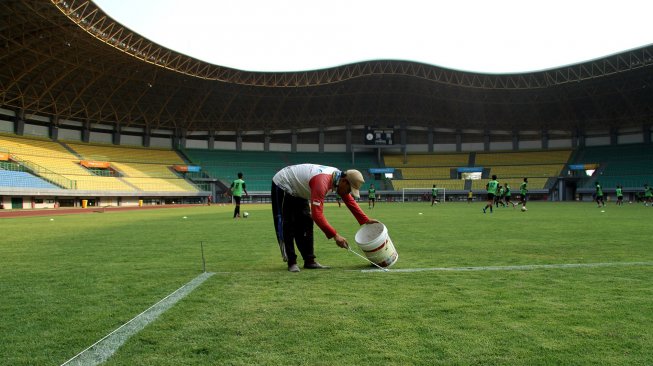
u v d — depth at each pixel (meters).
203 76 58.88
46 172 48.25
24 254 7.75
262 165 72.25
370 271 5.64
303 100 70.31
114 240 10.34
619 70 55.00
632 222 15.62
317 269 5.89
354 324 3.35
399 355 2.74
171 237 11.03
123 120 65.25
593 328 3.24
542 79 62.09
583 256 7.05
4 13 37.41
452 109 73.12
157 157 66.19
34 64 47.19
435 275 5.34
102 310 3.83
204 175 67.06
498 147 76.06
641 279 5.06
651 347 2.87
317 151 76.88
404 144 75.94
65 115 58.97
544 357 2.70
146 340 3.04
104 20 41.72
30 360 2.71
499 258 6.86
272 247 8.70
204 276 5.38
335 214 24.44
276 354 2.77
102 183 53.00
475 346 2.88
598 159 67.38
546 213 24.11
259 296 4.26
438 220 17.69
